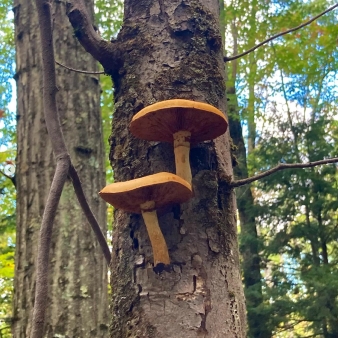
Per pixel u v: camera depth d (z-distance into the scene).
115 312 1.99
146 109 2.03
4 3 8.31
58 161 1.92
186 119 2.04
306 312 8.41
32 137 4.63
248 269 10.32
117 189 1.95
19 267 4.32
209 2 2.49
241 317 2.00
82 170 4.66
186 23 2.34
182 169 2.07
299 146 10.02
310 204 9.47
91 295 4.30
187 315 1.87
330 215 9.86
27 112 4.74
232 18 9.85
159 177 1.91
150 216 1.99
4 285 9.87
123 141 2.24
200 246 1.99
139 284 1.96
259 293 9.19
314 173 9.55
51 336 4.08
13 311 4.25
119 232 2.12
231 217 2.16
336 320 8.44
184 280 1.93
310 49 10.05
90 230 4.50
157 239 1.96
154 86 2.24
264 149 10.08
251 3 9.38
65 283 4.25
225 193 2.17
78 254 4.37
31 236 4.33
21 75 4.91
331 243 9.90
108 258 2.29
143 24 2.39
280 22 9.58
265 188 10.12
